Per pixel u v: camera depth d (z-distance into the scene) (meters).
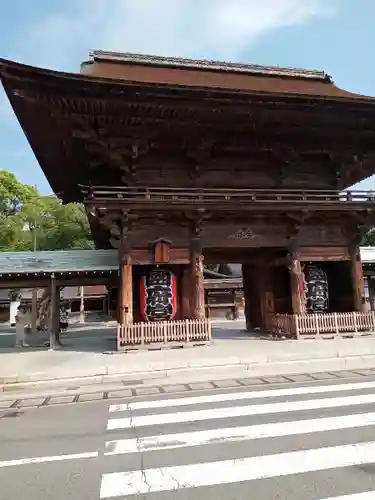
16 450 6.03
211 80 18.84
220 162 17.78
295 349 14.13
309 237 17.80
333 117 16.16
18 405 9.05
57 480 4.94
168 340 15.07
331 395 8.95
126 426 7.14
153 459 5.55
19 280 17.36
